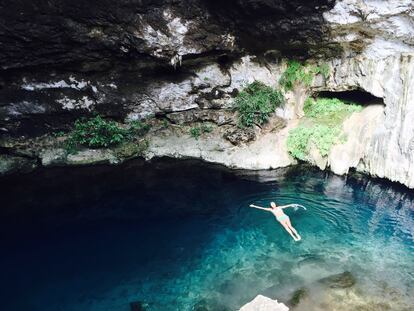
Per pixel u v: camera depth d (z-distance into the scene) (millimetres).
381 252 10523
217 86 15648
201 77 15414
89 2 12461
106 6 12656
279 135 15289
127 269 10414
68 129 15812
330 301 8828
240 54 15250
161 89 15562
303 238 11172
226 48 14672
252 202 12938
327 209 12375
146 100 15766
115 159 15469
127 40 13609
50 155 15352
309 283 9445
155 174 14914
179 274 10156
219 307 9008
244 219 12211
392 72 12742
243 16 13508
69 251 11109
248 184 13969
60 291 9742
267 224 11930
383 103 13570
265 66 15500
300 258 10398
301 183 13797
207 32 14070
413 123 11938
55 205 13180
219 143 15773
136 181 14516
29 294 9656
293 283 9492
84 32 13148
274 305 8055
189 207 12938
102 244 11367
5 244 11383
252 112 15273
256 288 9469
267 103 15195
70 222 12336
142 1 12875
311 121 15148
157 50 13938
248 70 15539
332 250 10648
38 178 14703
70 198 13547
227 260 10531
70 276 10203
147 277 10109
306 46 14266
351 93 15633
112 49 13836
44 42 13047
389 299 8867
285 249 10805
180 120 16250
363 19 12508
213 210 12734
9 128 15055
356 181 13641
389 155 12648
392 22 12297
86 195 13719
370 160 13281
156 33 13555
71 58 13867
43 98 14844
